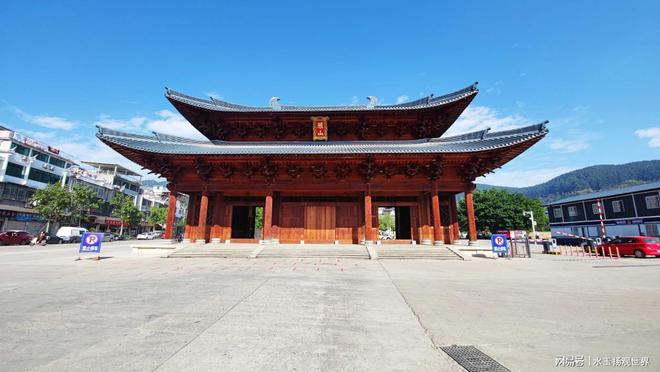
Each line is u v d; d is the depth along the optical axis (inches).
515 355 221.5
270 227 1032.2
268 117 1173.1
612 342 247.8
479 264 768.3
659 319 311.6
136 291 427.2
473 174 1018.1
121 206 2869.1
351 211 1126.4
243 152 997.8
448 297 403.5
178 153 977.5
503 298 400.2
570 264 807.1
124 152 1002.1
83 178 2664.9
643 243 1061.1
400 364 205.9
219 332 263.7
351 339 251.4
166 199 4370.1
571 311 339.9
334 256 879.7
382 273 608.1
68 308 337.4
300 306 351.6
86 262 778.8
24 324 282.4
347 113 1141.1
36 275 572.1
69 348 226.5
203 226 1027.9
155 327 275.3
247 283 489.4
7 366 196.5
